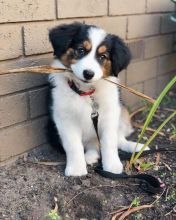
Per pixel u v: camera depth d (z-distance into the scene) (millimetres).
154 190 434
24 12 454
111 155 478
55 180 452
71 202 417
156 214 409
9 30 443
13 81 462
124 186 450
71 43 445
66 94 466
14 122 475
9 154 478
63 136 473
